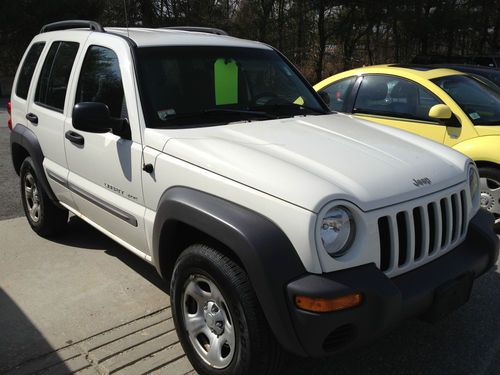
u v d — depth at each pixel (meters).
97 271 4.26
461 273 2.77
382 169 2.73
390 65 6.23
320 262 2.31
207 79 3.62
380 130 3.60
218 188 2.66
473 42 32.19
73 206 4.25
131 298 3.82
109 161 3.49
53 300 3.79
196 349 2.88
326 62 28.45
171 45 3.65
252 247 2.36
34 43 5.14
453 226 2.95
